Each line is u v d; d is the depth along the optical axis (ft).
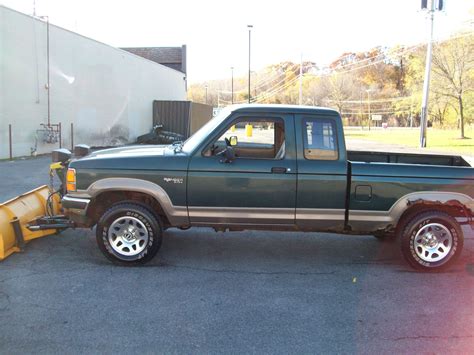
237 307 14.10
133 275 16.58
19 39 57.26
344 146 17.65
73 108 71.97
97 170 17.26
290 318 13.44
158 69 113.29
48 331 12.21
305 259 19.20
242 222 17.56
